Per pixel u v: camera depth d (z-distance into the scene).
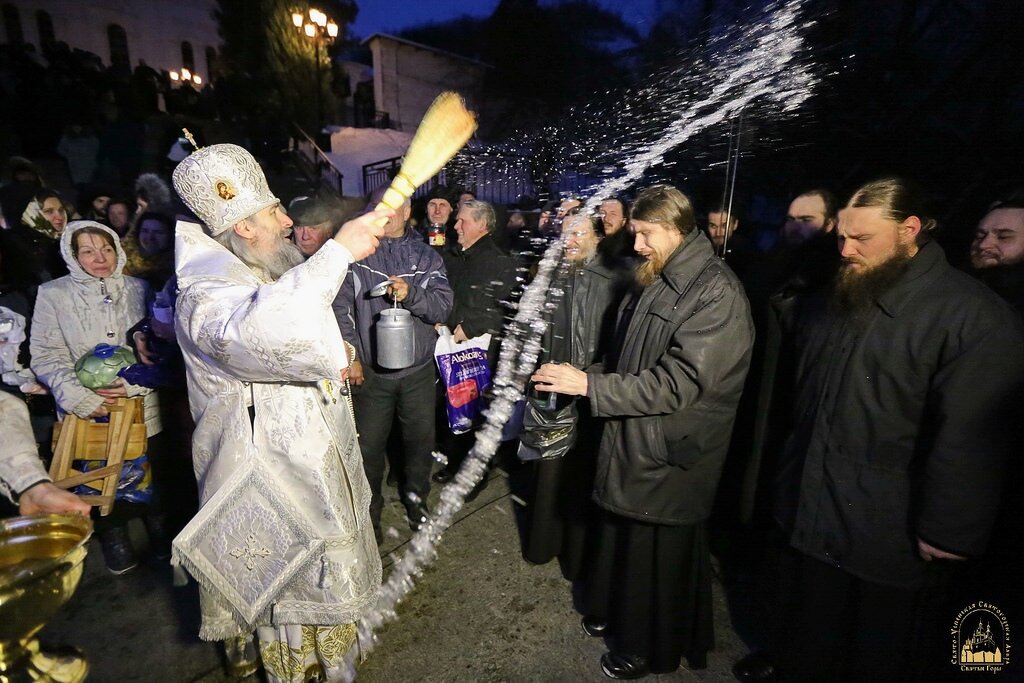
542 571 2.38
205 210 1.33
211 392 1.41
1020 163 3.81
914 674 1.49
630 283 2.10
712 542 2.47
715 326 1.54
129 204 4.11
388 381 2.42
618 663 1.85
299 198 2.76
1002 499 1.58
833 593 1.52
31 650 0.82
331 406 1.51
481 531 2.64
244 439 1.39
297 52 18.08
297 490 1.43
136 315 2.23
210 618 1.54
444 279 2.51
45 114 8.42
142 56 19.11
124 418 2.01
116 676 1.85
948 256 2.97
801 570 1.60
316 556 1.46
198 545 1.39
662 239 1.64
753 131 4.80
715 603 2.21
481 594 2.25
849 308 1.41
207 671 1.87
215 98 13.39
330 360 1.22
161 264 2.68
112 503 1.99
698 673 1.87
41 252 3.12
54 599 0.77
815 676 1.60
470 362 2.85
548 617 2.13
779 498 1.64
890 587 1.42
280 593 1.47
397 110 20.86
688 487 1.65
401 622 2.10
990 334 1.21
